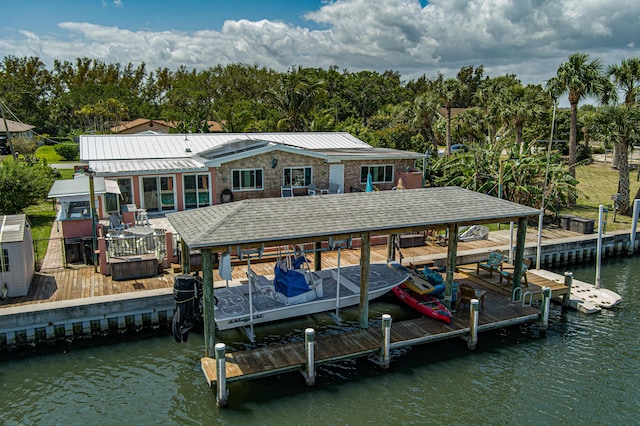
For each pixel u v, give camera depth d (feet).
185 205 87.04
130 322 52.70
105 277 59.11
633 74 112.47
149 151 96.12
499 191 92.84
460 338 53.21
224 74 346.13
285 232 44.78
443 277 66.23
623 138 100.07
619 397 43.29
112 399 41.81
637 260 86.07
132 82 416.46
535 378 46.14
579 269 80.64
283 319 55.88
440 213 52.80
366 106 278.87
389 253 66.13
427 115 146.00
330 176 96.48
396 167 102.94
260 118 231.09
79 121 288.30
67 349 50.08
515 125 127.54
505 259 72.54
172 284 57.00
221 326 47.21
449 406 41.63
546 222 96.12
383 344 46.50
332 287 56.49
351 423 39.14
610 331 56.03
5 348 48.44
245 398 42.04
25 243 54.39
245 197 90.33
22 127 207.21
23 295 52.85
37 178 93.15
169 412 40.11
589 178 140.36
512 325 56.49
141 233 61.36
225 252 45.34
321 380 44.91
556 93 114.83
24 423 38.60
